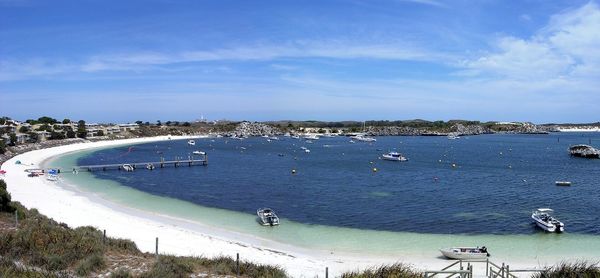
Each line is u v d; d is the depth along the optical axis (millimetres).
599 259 39250
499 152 176500
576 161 138250
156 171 108688
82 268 22672
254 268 27094
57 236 27578
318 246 43000
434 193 75625
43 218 38031
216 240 42625
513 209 61812
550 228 48875
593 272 22453
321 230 49594
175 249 37531
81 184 81562
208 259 29062
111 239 31438
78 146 187500
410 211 60250
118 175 99000
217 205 63938
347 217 56406
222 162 134500
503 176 100312
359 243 44250
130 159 141250
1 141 136500
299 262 35781
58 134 198500
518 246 43625
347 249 42000
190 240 41656
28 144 164375
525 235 47969
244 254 37625
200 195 72625
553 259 39188
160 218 53219
